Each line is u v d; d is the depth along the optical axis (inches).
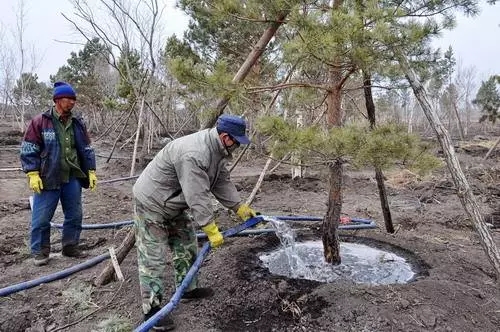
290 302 140.9
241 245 188.4
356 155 132.0
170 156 122.4
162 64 441.4
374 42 126.0
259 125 133.5
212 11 178.5
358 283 152.3
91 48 742.5
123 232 216.2
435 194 334.3
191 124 726.5
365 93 177.9
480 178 402.6
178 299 123.6
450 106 1031.0
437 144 153.6
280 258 177.0
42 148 168.7
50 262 179.8
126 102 576.7
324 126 175.6
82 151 180.7
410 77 131.0
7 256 186.5
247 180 375.2
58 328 130.9
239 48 361.7
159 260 126.9
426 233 233.3
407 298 139.2
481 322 133.6
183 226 136.5
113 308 140.9
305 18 128.1
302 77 210.2
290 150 133.8
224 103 166.4
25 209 264.2
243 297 143.7
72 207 180.7
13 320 135.7
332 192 162.7
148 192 124.3
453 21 129.0
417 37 123.0
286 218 199.9
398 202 312.8
